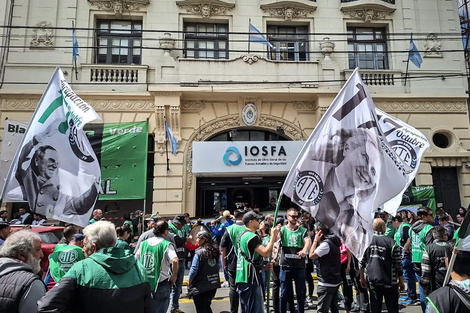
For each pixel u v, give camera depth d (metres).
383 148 4.68
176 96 14.02
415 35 16.19
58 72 5.24
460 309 2.58
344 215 4.50
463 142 15.20
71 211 4.91
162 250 5.53
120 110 14.35
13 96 13.90
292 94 14.48
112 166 13.52
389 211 6.83
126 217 12.54
